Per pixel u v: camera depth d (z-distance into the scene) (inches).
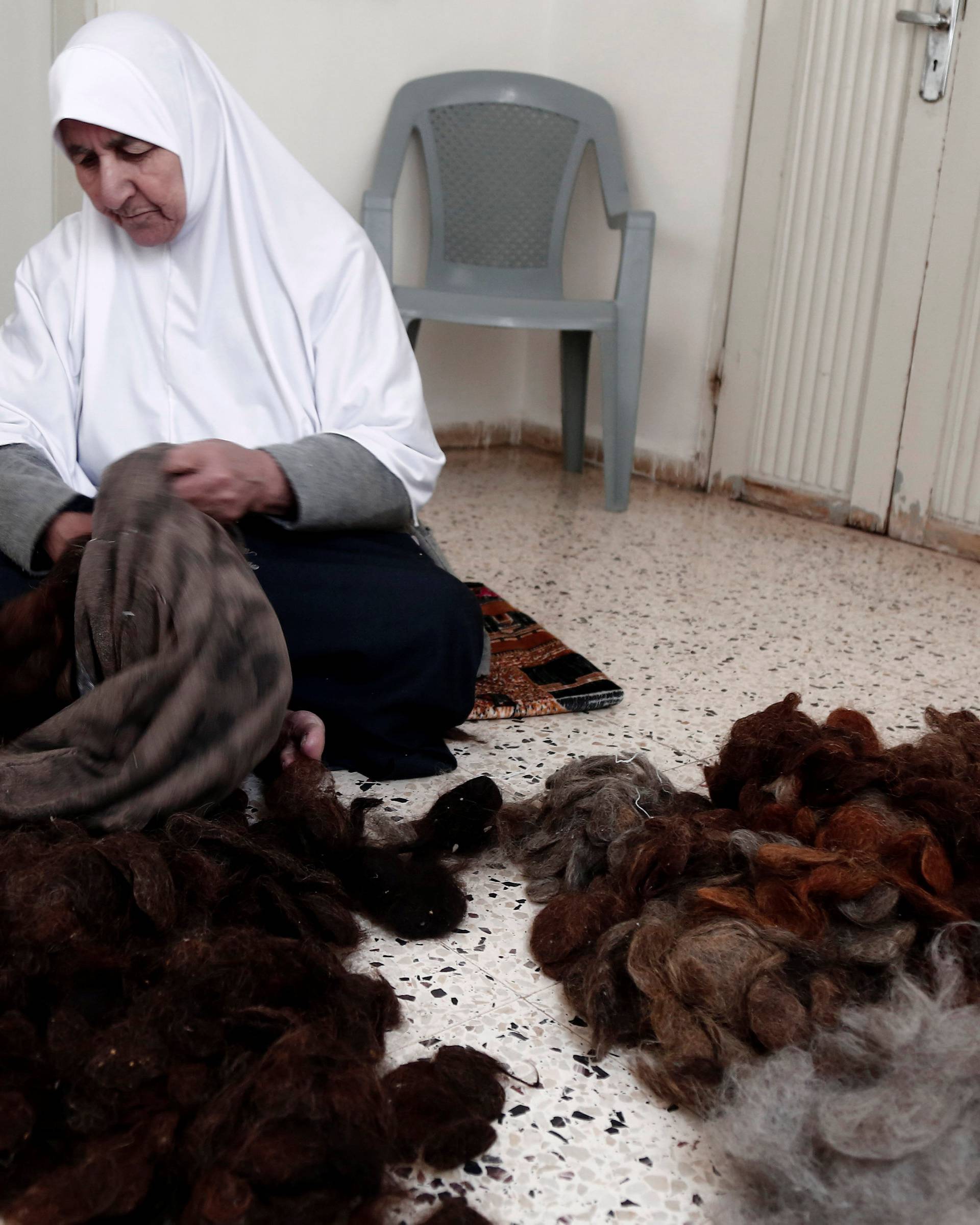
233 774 45.8
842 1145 31.9
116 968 37.3
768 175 122.6
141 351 62.9
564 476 140.4
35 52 113.1
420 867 49.6
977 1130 32.5
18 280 63.9
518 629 82.4
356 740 60.3
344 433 60.6
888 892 42.5
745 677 77.9
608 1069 39.8
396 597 58.3
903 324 113.7
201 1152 31.1
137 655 46.0
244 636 45.3
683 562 105.6
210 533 46.9
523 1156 35.5
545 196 132.7
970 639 88.6
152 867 40.1
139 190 57.4
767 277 124.8
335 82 128.5
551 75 144.2
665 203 134.0
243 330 62.7
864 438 119.1
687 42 127.9
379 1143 31.8
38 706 49.6
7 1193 31.2
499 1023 41.8
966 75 105.0
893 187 112.3
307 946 39.1
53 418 62.1
